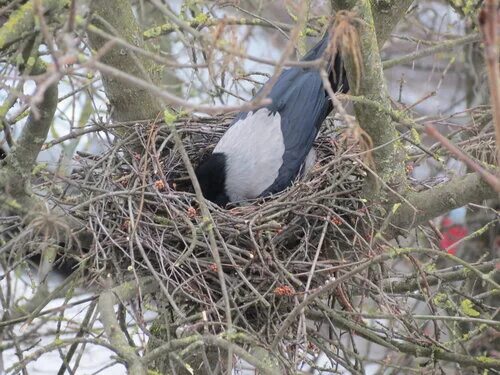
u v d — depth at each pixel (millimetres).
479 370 10188
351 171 8734
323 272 8086
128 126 9594
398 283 9719
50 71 5375
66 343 7281
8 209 8047
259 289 8133
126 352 6984
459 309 9016
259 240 8266
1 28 7199
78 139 11164
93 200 8055
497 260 9102
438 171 12023
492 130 10422
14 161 7945
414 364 11438
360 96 8023
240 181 10312
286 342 7973
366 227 8805
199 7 11664
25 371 8148
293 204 8594
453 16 14492
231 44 6414
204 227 7398
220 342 6758
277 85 10836
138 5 13094
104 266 7973
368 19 7938
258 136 10492
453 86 17281
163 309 7938
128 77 5516
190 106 5570
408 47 14547
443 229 12781
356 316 8742
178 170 10438
